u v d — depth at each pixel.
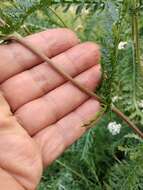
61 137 0.20
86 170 0.24
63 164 0.24
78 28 0.25
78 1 0.20
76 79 0.20
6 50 0.20
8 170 0.19
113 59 0.18
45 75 0.20
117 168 0.21
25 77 0.20
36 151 0.19
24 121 0.20
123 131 0.24
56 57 0.20
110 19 0.19
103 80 0.19
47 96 0.20
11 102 0.20
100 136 0.24
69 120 0.20
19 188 0.19
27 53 0.20
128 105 0.20
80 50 0.20
